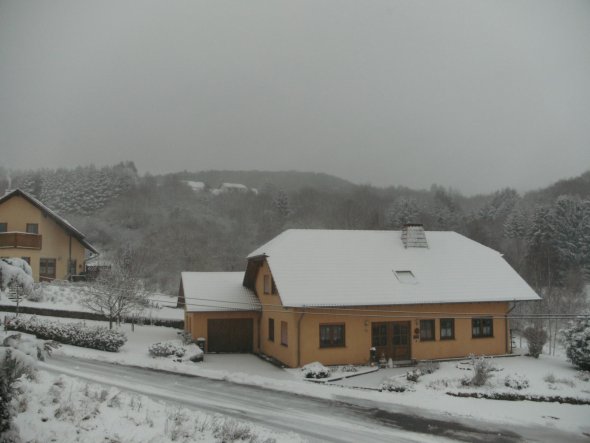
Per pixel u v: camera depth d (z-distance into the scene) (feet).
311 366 72.59
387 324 81.76
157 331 98.02
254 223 270.05
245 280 95.40
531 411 57.67
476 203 321.11
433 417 54.19
